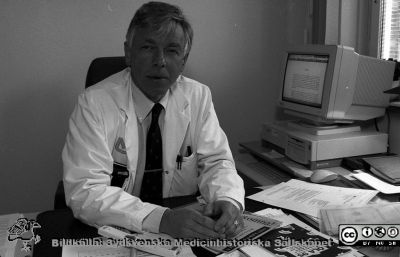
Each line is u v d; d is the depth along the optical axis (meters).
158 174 1.32
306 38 2.29
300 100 1.78
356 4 2.07
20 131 2.00
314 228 1.01
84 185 1.07
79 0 1.95
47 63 1.96
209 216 1.02
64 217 1.08
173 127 1.33
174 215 0.98
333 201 1.16
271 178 1.60
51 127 2.03
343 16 2.06
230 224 0.97
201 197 1.24
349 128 1.71
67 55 1.98
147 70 1.15
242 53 2.24
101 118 1.21
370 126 1.87
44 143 2.04
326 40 2.09
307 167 1.60
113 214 1.01
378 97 1.72
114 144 1.24
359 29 2.09
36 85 1.97
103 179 1.11
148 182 1.32
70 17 1.95
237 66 2.25
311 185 1.32
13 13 1.88
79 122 1.20
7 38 1.90
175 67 1.17
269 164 1.80
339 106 1.61
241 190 1.16
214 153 1.34
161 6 1.13
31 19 1.91
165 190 1.33
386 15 2.02
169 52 1.15
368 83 1.66
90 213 1.03
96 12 1.98
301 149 1.62
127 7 2.01
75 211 1.06
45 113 2.01
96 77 1.56
